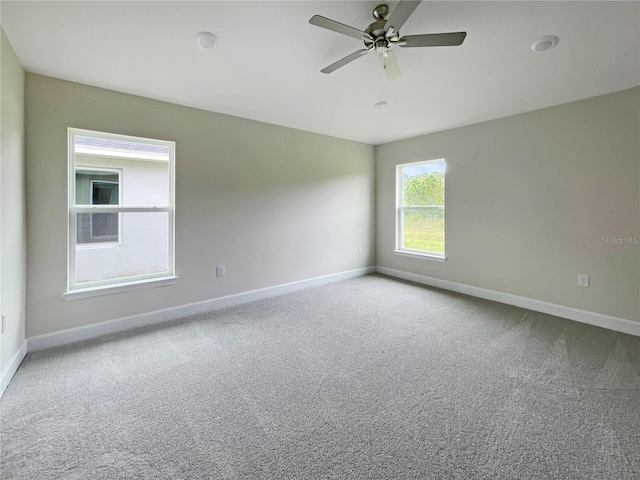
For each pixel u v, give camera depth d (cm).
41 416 173
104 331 286
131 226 309
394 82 274
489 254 389
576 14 179
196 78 263
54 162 259
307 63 239
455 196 421
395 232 509
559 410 178
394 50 219
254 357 243
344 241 493
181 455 146
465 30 196
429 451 149
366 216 525
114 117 284
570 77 262
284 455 146
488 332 290
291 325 308
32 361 235
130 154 307
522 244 359
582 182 313
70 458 144
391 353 249
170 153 324
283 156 411
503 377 213
